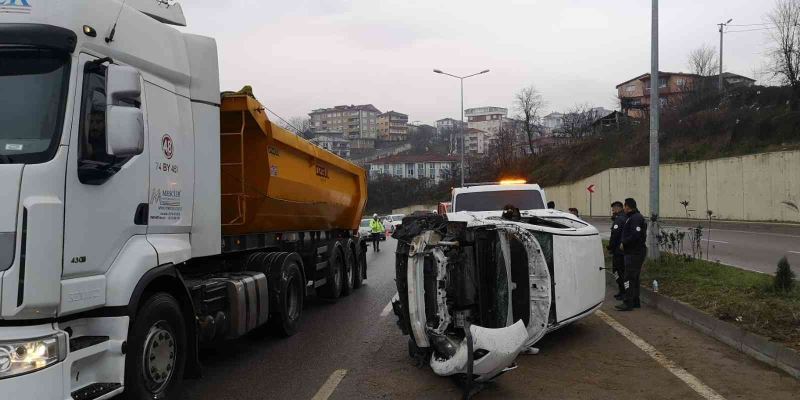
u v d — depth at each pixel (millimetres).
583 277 7828
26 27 4195
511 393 5980
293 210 10016
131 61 5172
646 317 9602
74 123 4328
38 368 3873
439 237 6469
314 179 10883
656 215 14344
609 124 65188
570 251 7625
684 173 41281
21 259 3854
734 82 62531
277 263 8711
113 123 4375
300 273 9469
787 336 7016
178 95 5996
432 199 75562
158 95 5590
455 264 6652
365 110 125938
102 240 4594
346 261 13141
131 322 4879
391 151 110938
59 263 4113
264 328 8805
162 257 5328
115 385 4566
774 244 21750
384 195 80875
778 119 37875
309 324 9938
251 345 8430
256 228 8820
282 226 9906
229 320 7062
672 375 6422
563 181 60500
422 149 109312
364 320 10156
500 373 5965
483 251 6754
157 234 5461
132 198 5004
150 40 5523
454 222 6906
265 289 8078
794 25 41875
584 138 65250
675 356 7191
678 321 9219
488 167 70000
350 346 8234
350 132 126875
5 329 3863
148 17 5562
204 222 6465
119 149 4375
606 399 5730
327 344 8406
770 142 37531
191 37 6426
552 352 7520
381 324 9750
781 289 9039
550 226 8891
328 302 12289
